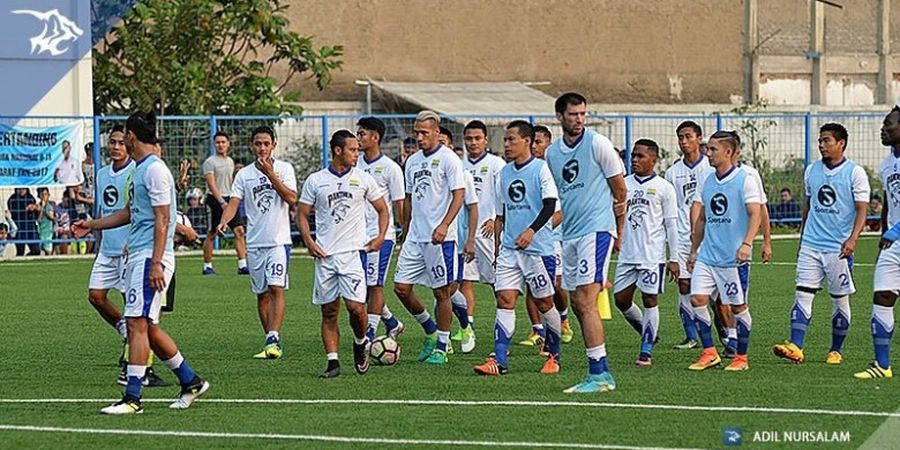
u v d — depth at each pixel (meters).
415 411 18.36
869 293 35.06
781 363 23.16
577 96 19.62
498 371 21.89
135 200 18.41
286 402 19.22
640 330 24.31
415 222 23.95
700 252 22.77
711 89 73.69
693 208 24.39
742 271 22.41
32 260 47.28
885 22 75.44
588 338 19.89
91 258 47.81
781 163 59.25
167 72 55.94
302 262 46.88
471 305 25.31
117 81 55.81
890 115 21.53
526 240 21.05
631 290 23.81
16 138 47.44
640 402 18.92
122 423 17.61
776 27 74.31
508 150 21.86
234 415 18.16
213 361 23.81
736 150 22.61
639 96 72.56
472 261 24.70
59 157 48.09
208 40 56.91
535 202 21.73
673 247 24.50
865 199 22.45
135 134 18.36
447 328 23.80
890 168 21.61
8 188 47.53
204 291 36.91
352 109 64.56
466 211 25.44
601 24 71.88
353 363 23.53
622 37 72.31
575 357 24.25
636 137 59.31
